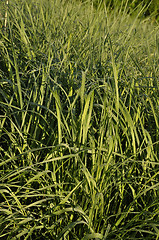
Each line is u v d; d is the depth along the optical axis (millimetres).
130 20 3727
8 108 1666
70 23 3129
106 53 2615
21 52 2316
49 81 1933
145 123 2170
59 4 3631
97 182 1502
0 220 1417
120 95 1998
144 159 1778
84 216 1419
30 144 1791
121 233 1527
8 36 2656
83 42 2820
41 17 3094
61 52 2562
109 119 1502
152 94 2162
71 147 1452
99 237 1337
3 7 2953
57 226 1586
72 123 1552
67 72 2152
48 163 1620
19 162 1754
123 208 1769
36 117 1775
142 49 2906
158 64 2361
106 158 1544
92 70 2201
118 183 1523
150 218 1475
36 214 1596
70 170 1607
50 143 1821
